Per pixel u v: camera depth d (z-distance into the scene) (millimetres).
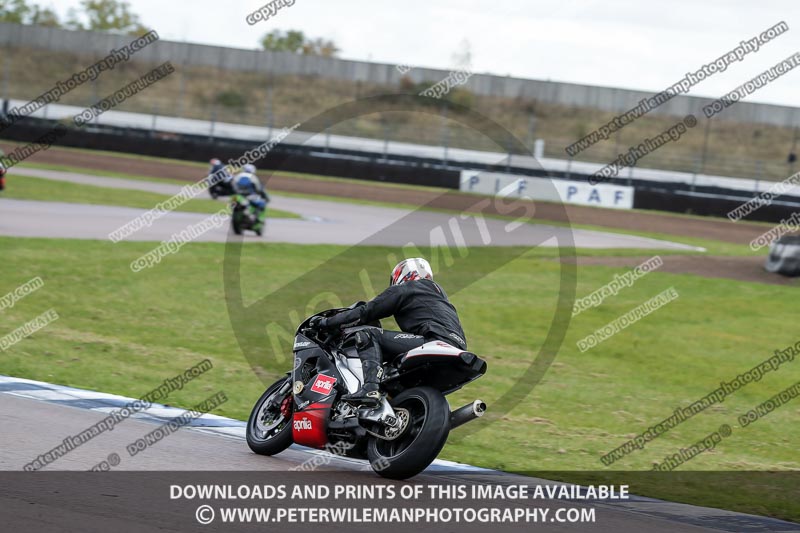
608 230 117438
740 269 85062
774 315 63938
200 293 56875
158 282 58500
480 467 26531
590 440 32375
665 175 163000
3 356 36500
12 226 72438
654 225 127688
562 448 30625
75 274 57469
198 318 50250
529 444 30938
